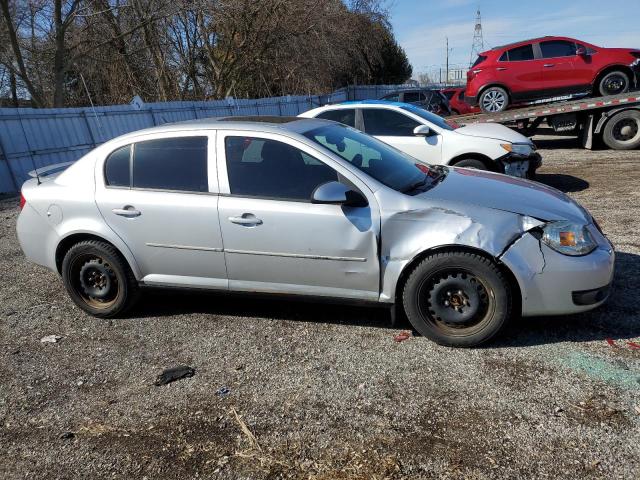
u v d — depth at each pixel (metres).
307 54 26.11
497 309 3.38
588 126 11.58
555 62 12.20
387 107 7.51
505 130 7.60
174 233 3.97
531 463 2.47
